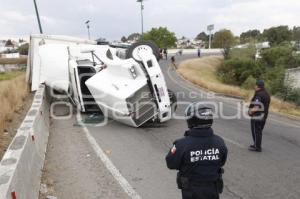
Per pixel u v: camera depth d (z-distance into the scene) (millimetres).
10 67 57938
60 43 17500
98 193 6223
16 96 15109
